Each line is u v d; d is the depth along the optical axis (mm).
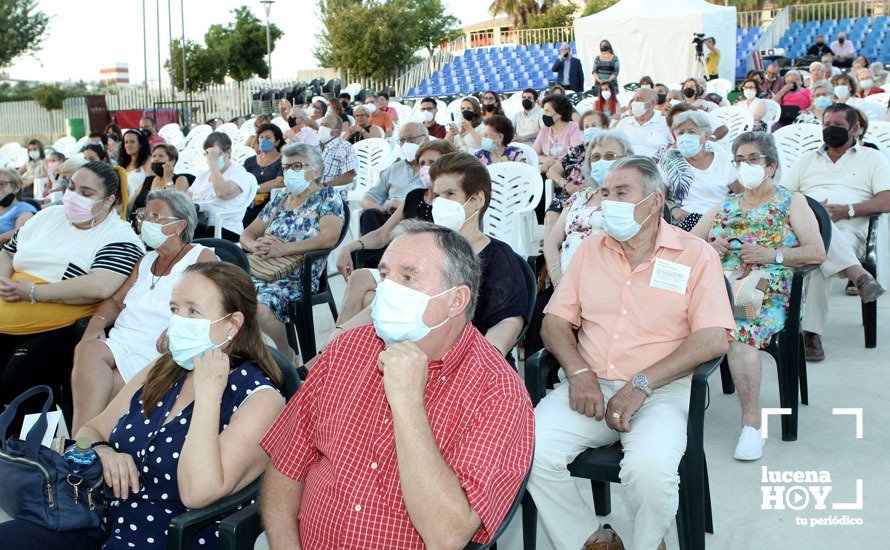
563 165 6598
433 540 1970
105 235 4172
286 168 5215
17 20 35938
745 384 3910
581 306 3277
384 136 12109
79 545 2506
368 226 5957
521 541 3367
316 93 20953
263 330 4902
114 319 4066
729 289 3186
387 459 2148
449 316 2199
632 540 2967
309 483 2271
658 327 3092
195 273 2643
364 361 2279
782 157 6867
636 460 2734
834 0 38156
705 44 19922
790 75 12844
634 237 3168
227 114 25469
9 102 30562
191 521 2293
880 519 3307
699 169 5645
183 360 2621
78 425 3594
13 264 4246
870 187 5336
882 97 11312
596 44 22141
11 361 4051
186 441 2371
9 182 6602
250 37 35750
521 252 6129
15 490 2432
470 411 2117
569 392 3002
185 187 7113
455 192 3451
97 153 8820
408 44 35562
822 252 4062
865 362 4977
